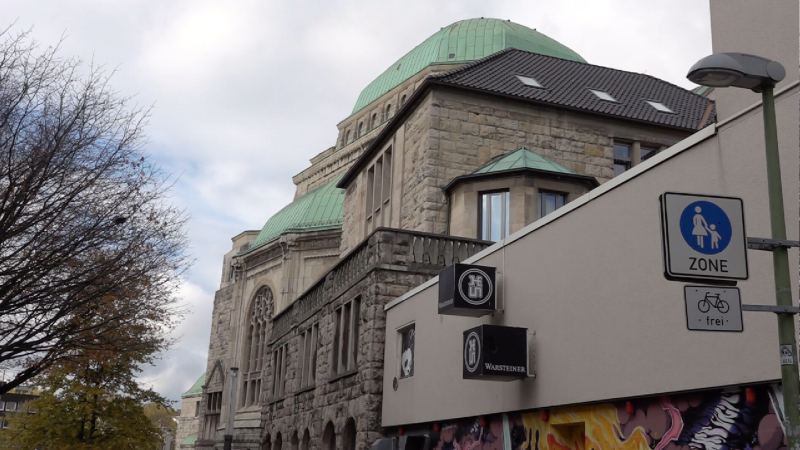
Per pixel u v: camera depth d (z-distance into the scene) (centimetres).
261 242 6175
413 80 5344
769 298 871
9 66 1675
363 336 2175
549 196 2578
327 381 2508
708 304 663
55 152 1692
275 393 3388
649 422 1052
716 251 686
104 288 1786
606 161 2936
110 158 1805
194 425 9344
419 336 1867
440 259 2198
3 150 1658
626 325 1103
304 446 2748
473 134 2809
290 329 3183
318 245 5547
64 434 3039
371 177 3447
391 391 2020
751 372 870
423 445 1794
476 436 1564
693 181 1004
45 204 1711
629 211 1123
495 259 1553
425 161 2767
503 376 1339
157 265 1883
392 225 3028
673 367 996
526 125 2878
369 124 5981
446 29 5606
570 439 1282
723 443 917
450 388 1667
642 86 3441
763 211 894
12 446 3164
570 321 1251
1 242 1650
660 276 1040
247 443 5588
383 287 2134
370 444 2048
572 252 1267
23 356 1789
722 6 1084
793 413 616
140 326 1927
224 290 6875
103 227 1780
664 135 3028
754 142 917
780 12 975
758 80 675
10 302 1692
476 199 2602
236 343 6219
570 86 3188
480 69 3105
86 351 1850
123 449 3086
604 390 1138
